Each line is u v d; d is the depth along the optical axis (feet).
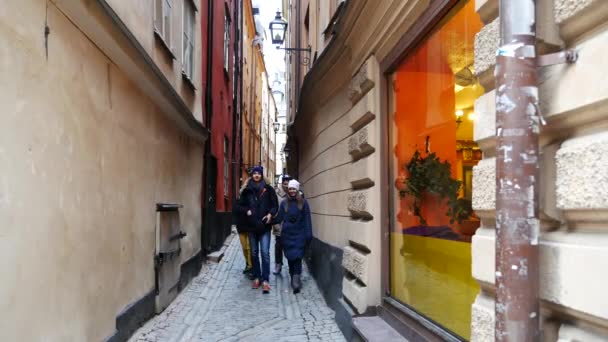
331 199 21.85
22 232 8.48
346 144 18.88
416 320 11.83
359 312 14.89
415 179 12.98
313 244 27.84
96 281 12.09
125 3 15.12
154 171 18.22
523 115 5.92
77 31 11.11
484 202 7.39
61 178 10.16
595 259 5.24
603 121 5.47
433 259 11.57
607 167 5.11
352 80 17.28
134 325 15.16
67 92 10.58
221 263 31.83
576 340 5.62
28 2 8.89
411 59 13.29
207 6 33.88
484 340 7.21
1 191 7.86
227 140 49.03
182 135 23.94
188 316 18.30
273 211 23.47
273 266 32.37
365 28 15.35
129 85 15.17
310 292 23.27
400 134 14.25
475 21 9.70
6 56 8.12
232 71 54.80
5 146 8.02
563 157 5.80
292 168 51.34
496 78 6.17
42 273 9.20
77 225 10.94
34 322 8.85
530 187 5.88
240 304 20.65
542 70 6.30
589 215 5.55
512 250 5.85
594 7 5.42
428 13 11.23
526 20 5.97
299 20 43.37
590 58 5.48
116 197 13.79
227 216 48.75
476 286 9.39
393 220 14.55
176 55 23.17
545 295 5.99
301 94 28.25
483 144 7.68
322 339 15.52
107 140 13.14
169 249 19.61
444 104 11.35
